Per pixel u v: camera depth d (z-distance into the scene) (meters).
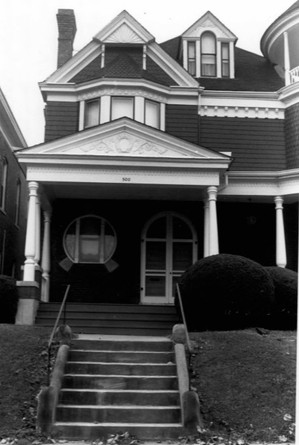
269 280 12.66
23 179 25.81
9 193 22.16
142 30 19.41
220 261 12.55
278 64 22.12
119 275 17.70
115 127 15.36
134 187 16.03
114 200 18.09
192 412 8.17
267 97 19.20
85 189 16.67
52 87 18.58
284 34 19.52
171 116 18.80
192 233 18.08
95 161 14.98
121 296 17.56
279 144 18.98
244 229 18.06
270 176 16.97
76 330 13.84
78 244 17.84
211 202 15.20
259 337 11.26
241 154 18.83
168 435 8.05
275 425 8.20
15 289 13.62
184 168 15.22
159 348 10.45
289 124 18.91
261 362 9.91
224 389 9.14
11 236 22.70
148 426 8.10
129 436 8.00
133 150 15.30
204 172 15.34
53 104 18.66
